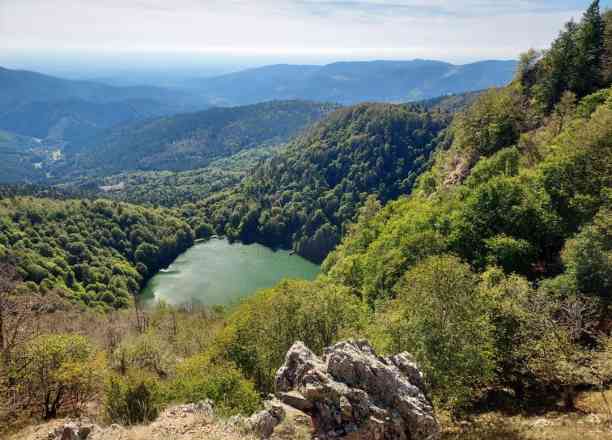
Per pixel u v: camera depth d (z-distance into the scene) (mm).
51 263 122625
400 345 25938
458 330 24344
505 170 58438
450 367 23391
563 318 26438
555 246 41406
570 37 86125
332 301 34781
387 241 58688
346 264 68375
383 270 49375
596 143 45562
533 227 42562
